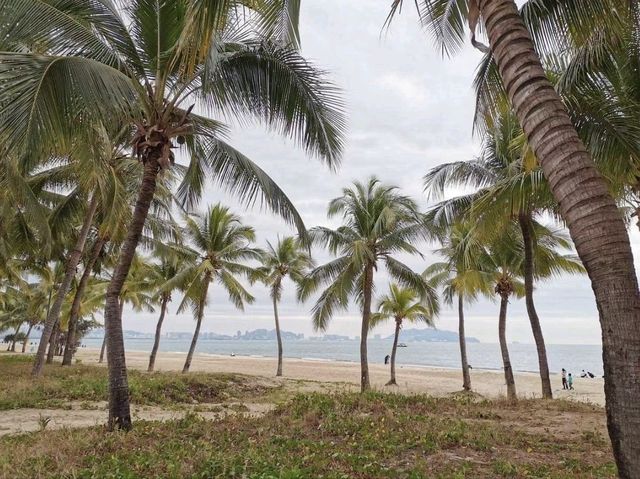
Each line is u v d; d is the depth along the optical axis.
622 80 8.95
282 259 31.33
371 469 5.32
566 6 6.11
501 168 15.09
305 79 8.37
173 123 8.48
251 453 5.86
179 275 24.97
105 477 4.89
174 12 7.84
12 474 5.06
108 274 32.94
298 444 6.62
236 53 8.25
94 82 6.37
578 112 9.20
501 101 7.44
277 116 8.68
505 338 18.16
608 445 7.29
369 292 19.78
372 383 29.11
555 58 6.83
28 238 18.41
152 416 10.66
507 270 18.81
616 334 2.84
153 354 29.19
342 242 20.03
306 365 48.94
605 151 9.30
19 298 52.81
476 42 4.48
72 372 18.42
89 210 17.84
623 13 6.23
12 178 11.77
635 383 2.74
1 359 29.09
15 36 6.66
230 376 19.41
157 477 4.92
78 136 6.83
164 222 23.17
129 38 8.16
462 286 20.52
